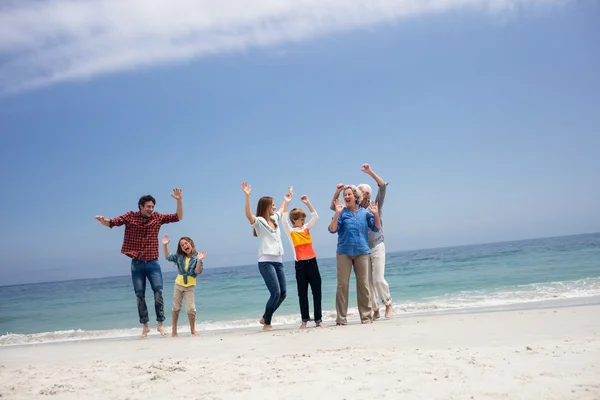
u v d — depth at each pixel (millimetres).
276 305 7281
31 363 5402
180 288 7348
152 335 8250
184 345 6004
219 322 10109
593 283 12312
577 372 3141
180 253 7473
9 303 21859
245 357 4668
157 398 3236
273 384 3381
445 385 3039
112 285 35000
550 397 2660
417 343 4891
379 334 5617
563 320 5781
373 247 7469
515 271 18219
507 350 4078
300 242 7016
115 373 4133
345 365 3834
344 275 6910
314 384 3293
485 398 2723
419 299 11961
